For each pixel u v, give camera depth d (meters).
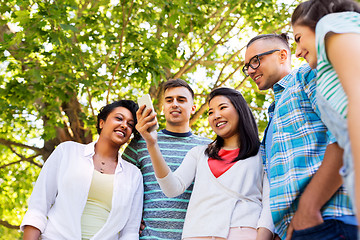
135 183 2.91
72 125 7.08
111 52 7.41
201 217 2.44
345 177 1.14
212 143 2.84
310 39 1.60
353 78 1.14
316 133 2.02
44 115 7.08
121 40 6.04
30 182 9.07
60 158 2.84
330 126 1.37
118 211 2.69
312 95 2.08
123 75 6.75
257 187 2.56
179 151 3.24
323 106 1.37
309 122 2.07
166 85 3.46
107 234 2.61
